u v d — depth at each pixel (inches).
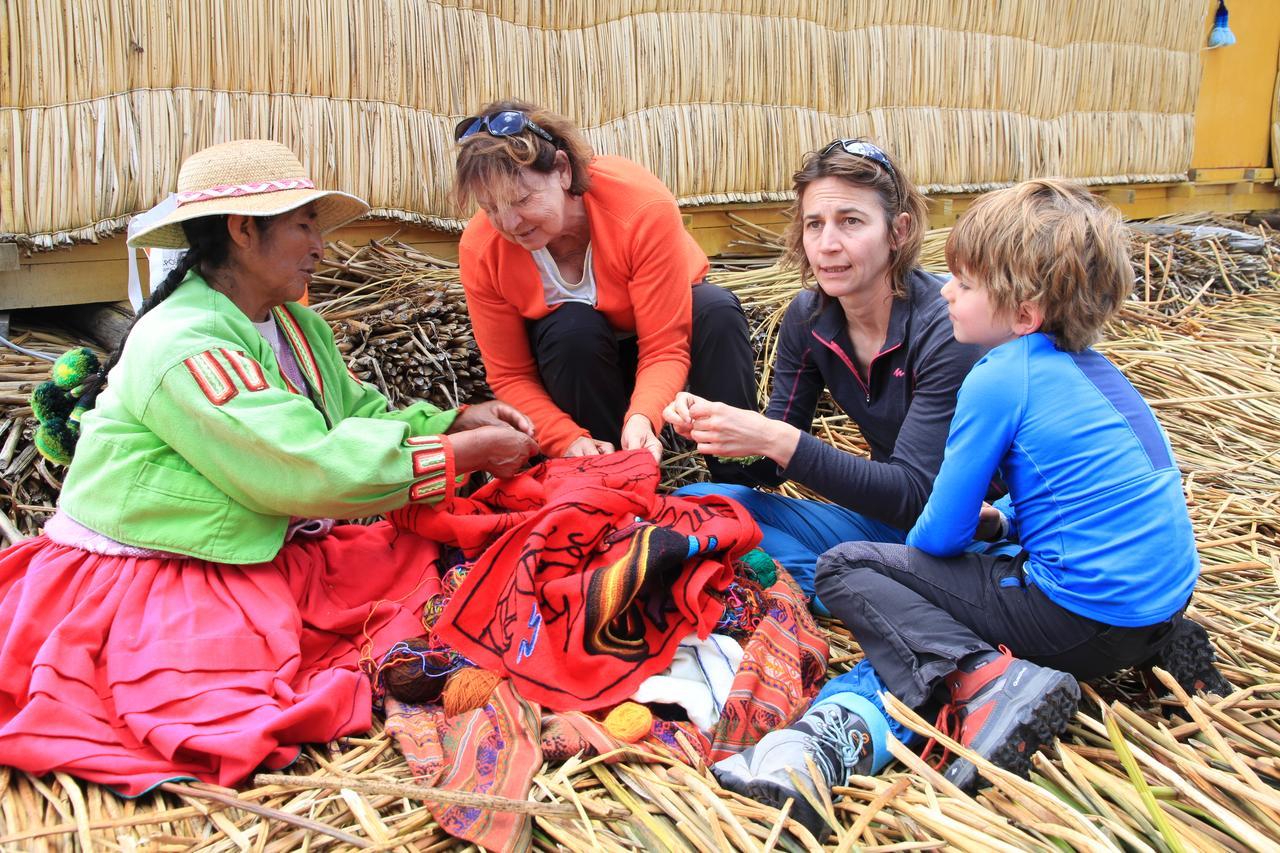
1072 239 73.4
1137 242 214.8
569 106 160.1
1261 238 227.8
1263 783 65.8
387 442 82.7
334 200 93.7
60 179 120.0
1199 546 107.7
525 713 76.6
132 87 123.0
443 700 80.7
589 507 88.4
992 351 78.4
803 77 185.0
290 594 84.7
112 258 129.1
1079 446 74.1
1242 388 153.9
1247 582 99.5
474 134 93.0
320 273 137.9
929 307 94.0
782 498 105.1
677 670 83.0
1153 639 74.2
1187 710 73.2
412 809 70.0
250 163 84.2
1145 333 177.9
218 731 71.7
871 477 91.1
